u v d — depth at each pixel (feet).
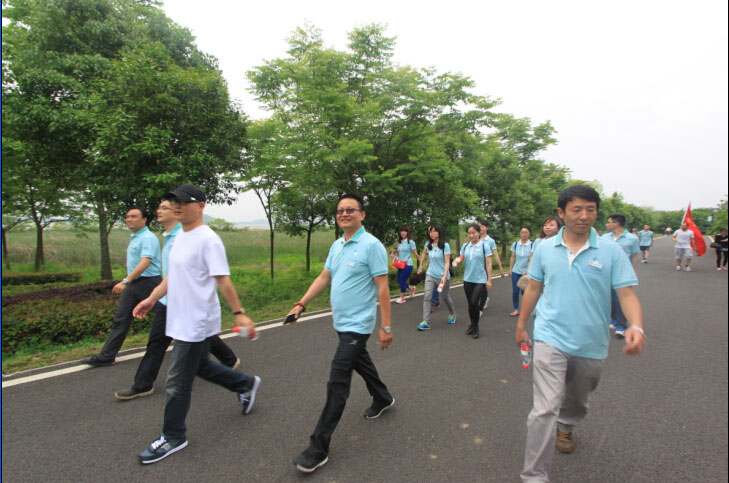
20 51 23.22
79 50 26.13
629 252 18.79
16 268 45.03
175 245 8.42
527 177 63.10
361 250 8.71
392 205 33.71
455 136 37.24
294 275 39.11
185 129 20.38
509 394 11.12
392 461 7.92
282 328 18.12
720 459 7.91
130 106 19.07
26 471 7.50
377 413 9.72
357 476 7.44
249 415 9.80
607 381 11.94
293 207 35.73
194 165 20.45
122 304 13.19
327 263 9.62
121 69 19.45
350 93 31.01
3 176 26.61
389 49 31.17
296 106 29.17
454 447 8.44
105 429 9.12
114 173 19.51
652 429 9.11
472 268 17.03
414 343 16.11
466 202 39.37
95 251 58.80
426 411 10.07
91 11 27.12
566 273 7.27
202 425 9.29
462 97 30.73
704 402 10.50
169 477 7.40
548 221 17.01
